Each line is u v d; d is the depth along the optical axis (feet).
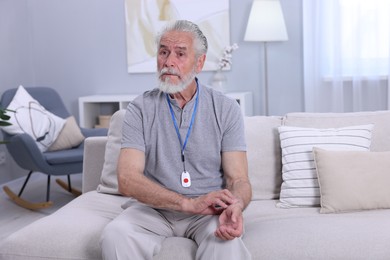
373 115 7.51
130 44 15.47
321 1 13.73
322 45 13.85
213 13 14.79
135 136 6.21
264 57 14.38
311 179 6.96
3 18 14.56
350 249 5.33
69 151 12.71
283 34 13.47
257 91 14.87
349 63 13.69
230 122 6.34
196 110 6.33
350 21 13.51
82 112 14.98
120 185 5.97
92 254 5.67
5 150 14.35
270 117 7.84
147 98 6.41
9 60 14.83
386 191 6.55
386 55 13.34
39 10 16.05
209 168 6.30
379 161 6.73
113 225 5.46
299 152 7.11
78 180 15.38
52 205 12.79
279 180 7.45
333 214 6.52
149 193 5.81
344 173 6.65
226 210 5.51
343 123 7.48
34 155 11.53
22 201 12.59
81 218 6.33
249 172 7.47
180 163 6.22
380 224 5.87
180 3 14.97
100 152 8.12
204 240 5.41
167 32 6.33
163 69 6.23
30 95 13.48
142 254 5.33
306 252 5.37
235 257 5.21
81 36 15.89
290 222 6.13
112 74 15.81
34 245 5.83
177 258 5.48
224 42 14.82
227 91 15.06
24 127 12.47
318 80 14.01
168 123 6.26
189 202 5.70
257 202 7.27
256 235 5.80
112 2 15.56
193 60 6.30
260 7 13.37
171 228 6.09
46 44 16.14
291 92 14.62
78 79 16.07
